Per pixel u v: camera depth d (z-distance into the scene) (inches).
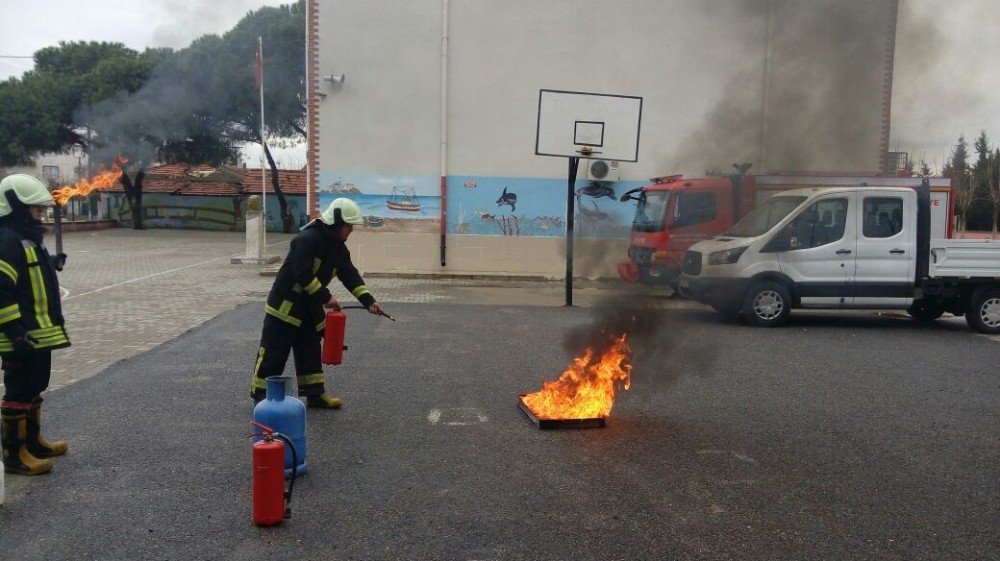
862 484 176.2
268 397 174.7
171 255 900.6
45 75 1376.7
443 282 639.8
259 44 927.0
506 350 333.7
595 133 497.7
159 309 448.1
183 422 217.2
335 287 592.1
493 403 243.4
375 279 650.8
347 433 209.8
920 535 148.7
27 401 174.2
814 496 168.2
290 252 220.5
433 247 674.2
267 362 221.0
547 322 417.4
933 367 315.6
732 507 160.9
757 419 230.1
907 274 414.0
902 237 414.3
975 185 976.9
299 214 1571.1
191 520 150.2
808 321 452.1
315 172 663.8
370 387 263.6
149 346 332.8
